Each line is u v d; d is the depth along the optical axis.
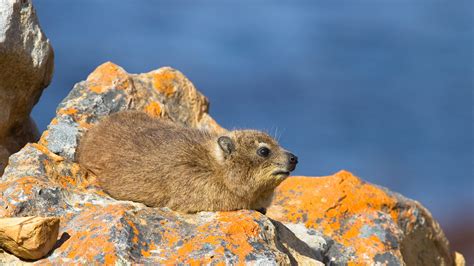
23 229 28.88
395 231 40.72
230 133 37.72
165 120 42.47
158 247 30.47
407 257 42.78
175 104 47.84
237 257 29.92
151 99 45.38
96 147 38.09
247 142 36.78
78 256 29.30
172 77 48.34
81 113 41.47
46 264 29.06
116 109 42.84
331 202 41.81
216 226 31.70
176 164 35.97
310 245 37.78
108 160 37.28
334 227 40.81
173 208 35.69
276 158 36.72
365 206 42.25
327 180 43.44
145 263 29.31
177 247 30.50
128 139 37.91
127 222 30.86
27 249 29.05
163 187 35.81
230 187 36.06
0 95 38.97
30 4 39.25
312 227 40.78
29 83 40.28
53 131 39.22
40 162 35.81
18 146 41.81
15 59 38.53
